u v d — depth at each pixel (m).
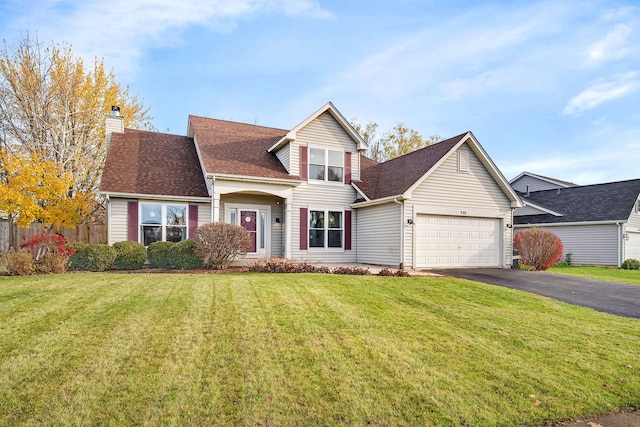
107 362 4.08
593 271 16.78
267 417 3.24
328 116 16.34
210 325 5.37
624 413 3.70
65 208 11.77
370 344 4.98
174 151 16.62
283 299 6.99
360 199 16.23
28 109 17.52
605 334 6.02
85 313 5.73
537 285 10.55
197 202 14.15
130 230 13.11
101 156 20.09
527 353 5.04
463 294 8.48
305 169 15.63
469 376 4.23
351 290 8.20
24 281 8.36
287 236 14.77
